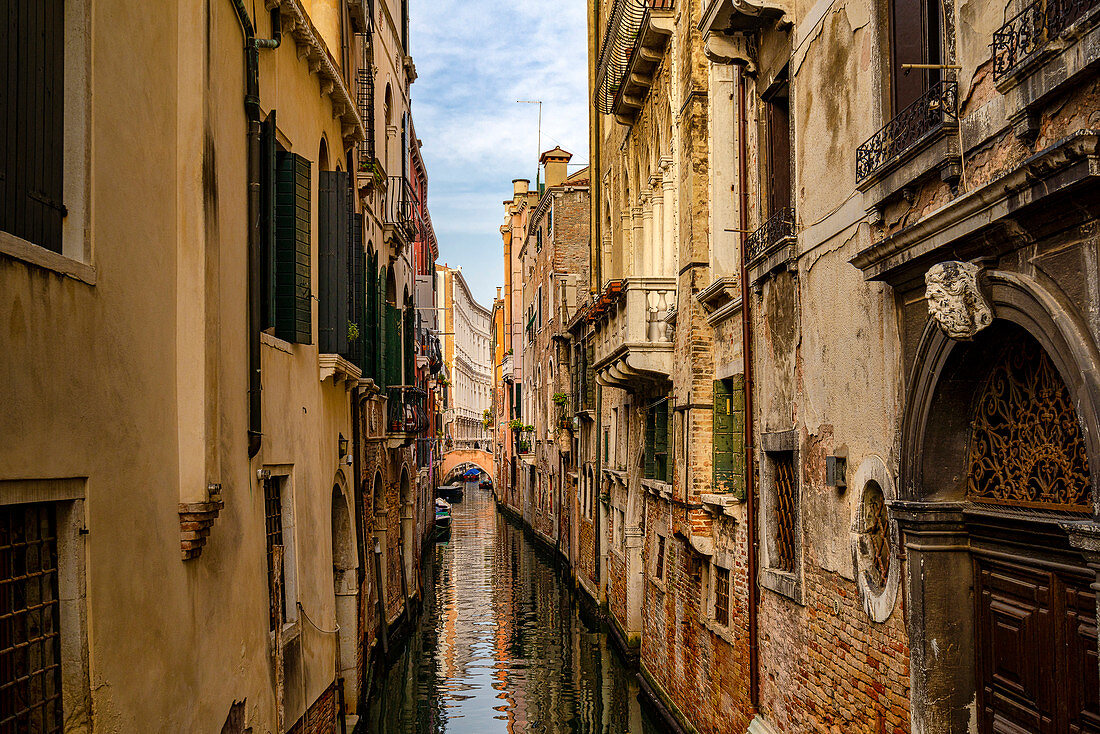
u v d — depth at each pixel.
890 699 6.57
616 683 17.44
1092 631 4.79
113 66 5.21
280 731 8.52
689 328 12.60
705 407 12.34
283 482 9.63
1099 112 4.25
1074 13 4.39
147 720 5.44
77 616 4.71
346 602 13.76
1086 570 4.80
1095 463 4.36
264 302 8.57
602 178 20.81
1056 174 4.34
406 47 23.86
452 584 29.50
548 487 36.84
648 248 16.50
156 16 5.88
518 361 54.53
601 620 22.08
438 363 46.91
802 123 8.39
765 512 9.60
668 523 14.70
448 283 83.62
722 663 11.34
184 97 6.27
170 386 6.02
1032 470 5.37
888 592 6.56
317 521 10.80
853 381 7.23
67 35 4.86
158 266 5.86
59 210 4.77
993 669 5.76
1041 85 4.64
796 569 8.59
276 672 8.52
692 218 12.50
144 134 5.67
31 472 4.25
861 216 7.00
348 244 11.52
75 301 4.70
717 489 11.38
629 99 16.70
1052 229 4.64
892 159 6.15
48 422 4.41
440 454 51.56
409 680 17.64
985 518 5.69
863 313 7.01
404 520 24.09
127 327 5.35
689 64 12.73
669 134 15.16
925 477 6.05
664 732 14.14
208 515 6.24
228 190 7.24
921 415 6.04
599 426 23.34
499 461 63.28
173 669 5.87
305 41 10.27
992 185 4.84
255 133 8.00
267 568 8.54
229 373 7.16
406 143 23.62
